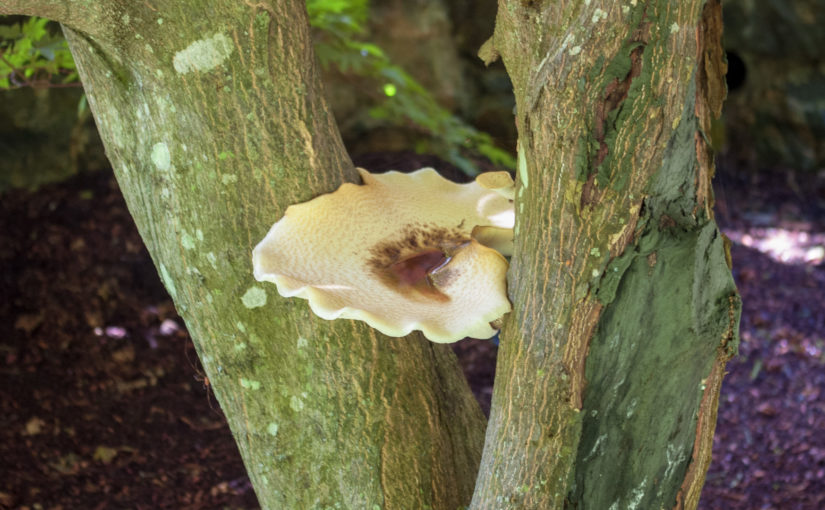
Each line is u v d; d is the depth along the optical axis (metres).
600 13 0.92
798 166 4.91
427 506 1.29
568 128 0.96
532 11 0.97
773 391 3.08
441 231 1.29
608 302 1.02
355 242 1.22
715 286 1.06
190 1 1.15
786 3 4.70
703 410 1.11
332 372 1.25
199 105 1.19
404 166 4.09
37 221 3.75
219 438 2.72
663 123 0.96
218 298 1.24
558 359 1.05
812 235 4.25
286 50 1.21
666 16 0.92
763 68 4.87
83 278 3.44
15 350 3.05
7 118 3.92
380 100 4.13
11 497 2.40
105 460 2.60
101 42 1.18
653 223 1.00
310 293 1.09
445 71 4.45
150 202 1.25
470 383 3.07
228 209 1.22
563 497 1.09
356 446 1.27
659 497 1.13
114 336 3.17
